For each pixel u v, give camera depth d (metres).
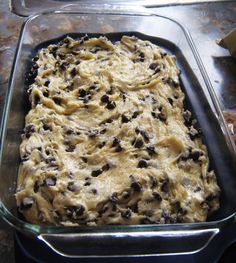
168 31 0.52
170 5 0.61
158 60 0.47
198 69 0.45
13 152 0.36
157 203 0.33
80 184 0.33
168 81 0.45
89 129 0.39
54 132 0.38
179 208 0.33
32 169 0.34
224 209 0.34
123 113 0.40
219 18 0.60
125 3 0.60
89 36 0.51
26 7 0.58
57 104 0.41
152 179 0.34
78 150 0.37
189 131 0.40
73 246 0.30
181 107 0.43
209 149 0.39
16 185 0.34
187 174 0.36
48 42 0.50
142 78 0.45
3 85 0.46
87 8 0.53
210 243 0.31
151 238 0.30
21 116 0.41
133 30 0.52
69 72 0.45
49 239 0.29
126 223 0.32
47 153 0.36
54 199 0.32
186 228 0.29
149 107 0.42
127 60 0.48
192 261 0.30
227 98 0.47
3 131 0.35
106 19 0.53
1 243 0.33
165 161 0.36
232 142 0.36
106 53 0.49
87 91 0.43
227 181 0.36
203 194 0.34
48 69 0.45
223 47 0.53
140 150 0.37
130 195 0.33
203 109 0.43
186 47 0.49
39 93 0.42
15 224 0.29
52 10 0.50
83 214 0.32
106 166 0.35
